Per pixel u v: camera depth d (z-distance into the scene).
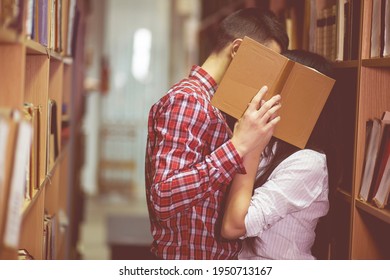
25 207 2.57
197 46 11.27
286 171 3.02
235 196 2.90
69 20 4.53
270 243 3.10
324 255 3.87
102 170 15.02
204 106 2.86
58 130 4.37
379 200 3.05
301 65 2.87
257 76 2.85
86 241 10.26
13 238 2.05
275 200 2.98
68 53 4.59
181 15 14.88
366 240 3.34
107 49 14.93
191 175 2.73
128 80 15.10
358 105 3.32
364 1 3.27
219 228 3.03
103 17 14.64
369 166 3.24
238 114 2.86
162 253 3.02
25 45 2.42
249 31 3.07
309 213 3.12
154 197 2.76
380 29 3.16
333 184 3.27
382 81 3.30
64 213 5.56
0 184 1.93
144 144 15.18
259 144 2.87
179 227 2.99
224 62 3.09
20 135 2.05
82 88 8.48
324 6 4.08
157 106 2.97
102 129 15.05
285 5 5.16
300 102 2.90
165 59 15.12
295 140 2.93
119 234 7.88
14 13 2.17
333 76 3.21
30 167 2.83
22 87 2.38
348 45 3.52
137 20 14.98
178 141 2.77
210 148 2.95
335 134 3.21
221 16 8.03
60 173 5.51
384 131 3.11
